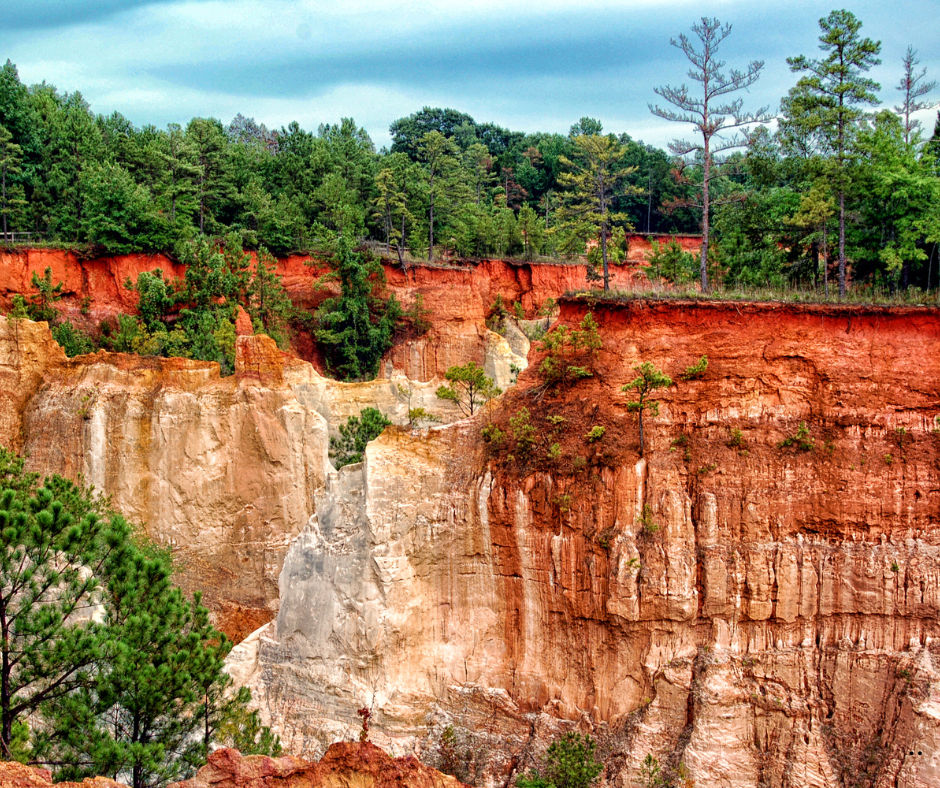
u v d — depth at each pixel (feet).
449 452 92.38
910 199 108.58
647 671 81.56
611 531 83.82
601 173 144.97
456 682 88.48
